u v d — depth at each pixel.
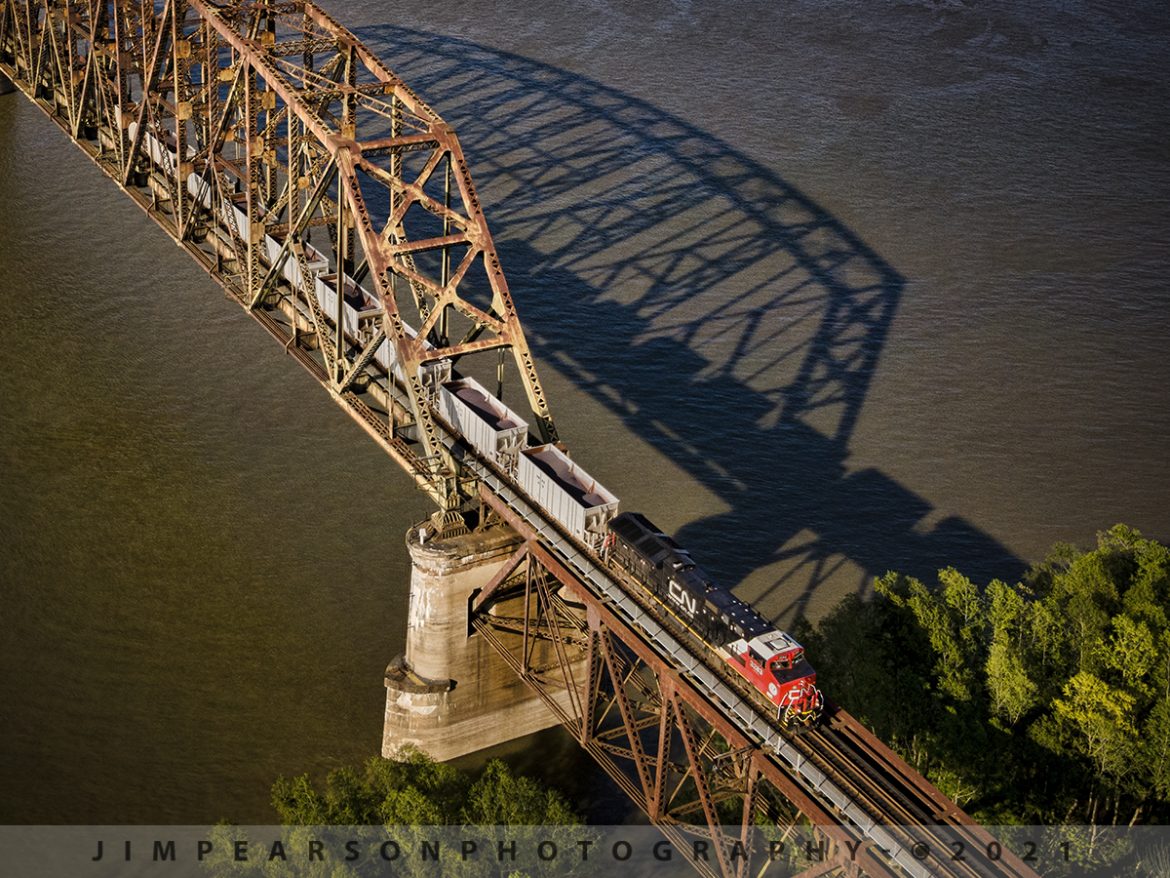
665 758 71.12
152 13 103.12
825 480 107.12
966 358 122.19
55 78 124.81
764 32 180.12
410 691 82.62
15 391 111.44
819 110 162.38
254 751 83.94
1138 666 80.06
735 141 154.38
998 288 132.25
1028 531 103.69
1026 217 144.50
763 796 74.06
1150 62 181.25
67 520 99.62
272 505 102.00
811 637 84.94
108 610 92.62
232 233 98.12
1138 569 89.88
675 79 166.50
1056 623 82.81
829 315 126.50
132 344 117.62
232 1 95.62
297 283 95.00
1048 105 168.00
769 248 136.00
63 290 123.50
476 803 71.69
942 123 161.75
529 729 87.38
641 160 149.38
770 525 102.56
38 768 81.94
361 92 89.31
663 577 73.19
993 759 76.31
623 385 116.06
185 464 105.31
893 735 77.88
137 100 142.38
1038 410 116.44
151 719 85.44
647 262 132.50
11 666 88.19
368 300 93.50
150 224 133.62
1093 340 125.75
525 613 79.94
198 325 120.44
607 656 73.44
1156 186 152.12
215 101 97.75
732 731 66.06
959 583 84.88
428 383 85.06
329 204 104.88
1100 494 107.81
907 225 141.38
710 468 107.56
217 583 95.06
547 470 80.12
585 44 173.25
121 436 107.56
